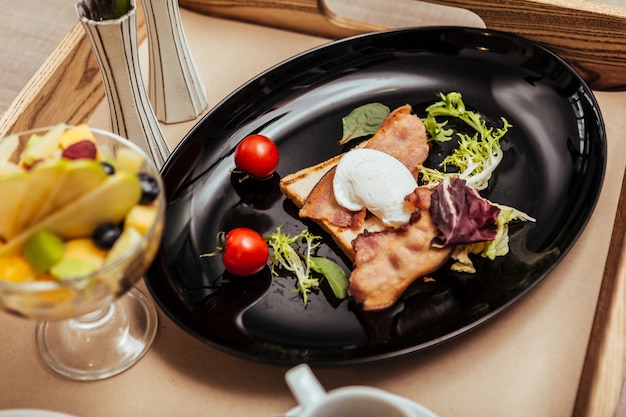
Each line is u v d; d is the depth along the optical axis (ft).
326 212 4.41
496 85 5.05
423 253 4.06
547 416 3.69
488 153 4.63
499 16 5.20
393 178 4.37
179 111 5.06
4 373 3.91
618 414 4.85
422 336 3.84
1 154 3.48
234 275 4.20
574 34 5.07
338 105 5.07
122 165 3.47
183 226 4.44
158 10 4.56
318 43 5.59
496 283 4.07
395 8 6.14
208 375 3.87
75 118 5.14
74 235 3.20
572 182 4.52
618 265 4.00
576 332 3.99
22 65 6.06
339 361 3.62
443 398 3.76
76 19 6.36
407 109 4.77
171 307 4.00
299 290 4.13
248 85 4.93
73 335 4.01
